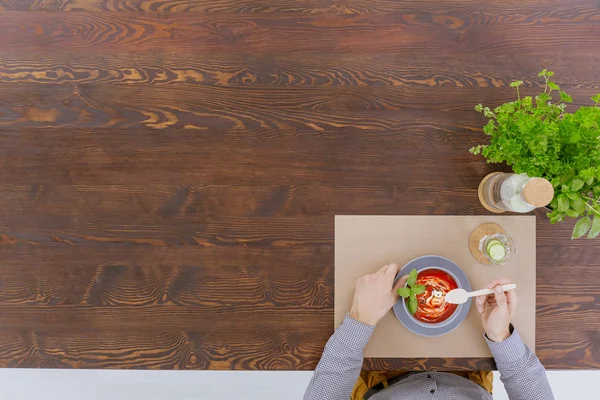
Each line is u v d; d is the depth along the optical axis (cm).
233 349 131
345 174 130
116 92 130
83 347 130
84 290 130
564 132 101
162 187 130
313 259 130
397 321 130
